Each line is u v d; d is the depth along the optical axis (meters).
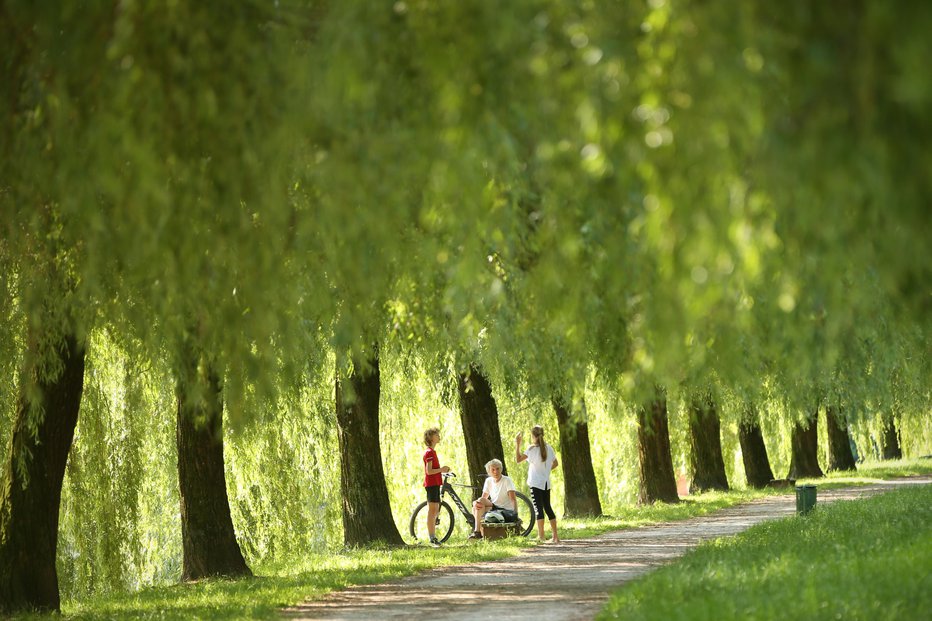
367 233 20.81
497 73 15.86
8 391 34.84
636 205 17.77
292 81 17.98
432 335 30.56
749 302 20.17
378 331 31.89
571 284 19.70
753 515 62.59
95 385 43.97
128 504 44.06
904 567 30.19
